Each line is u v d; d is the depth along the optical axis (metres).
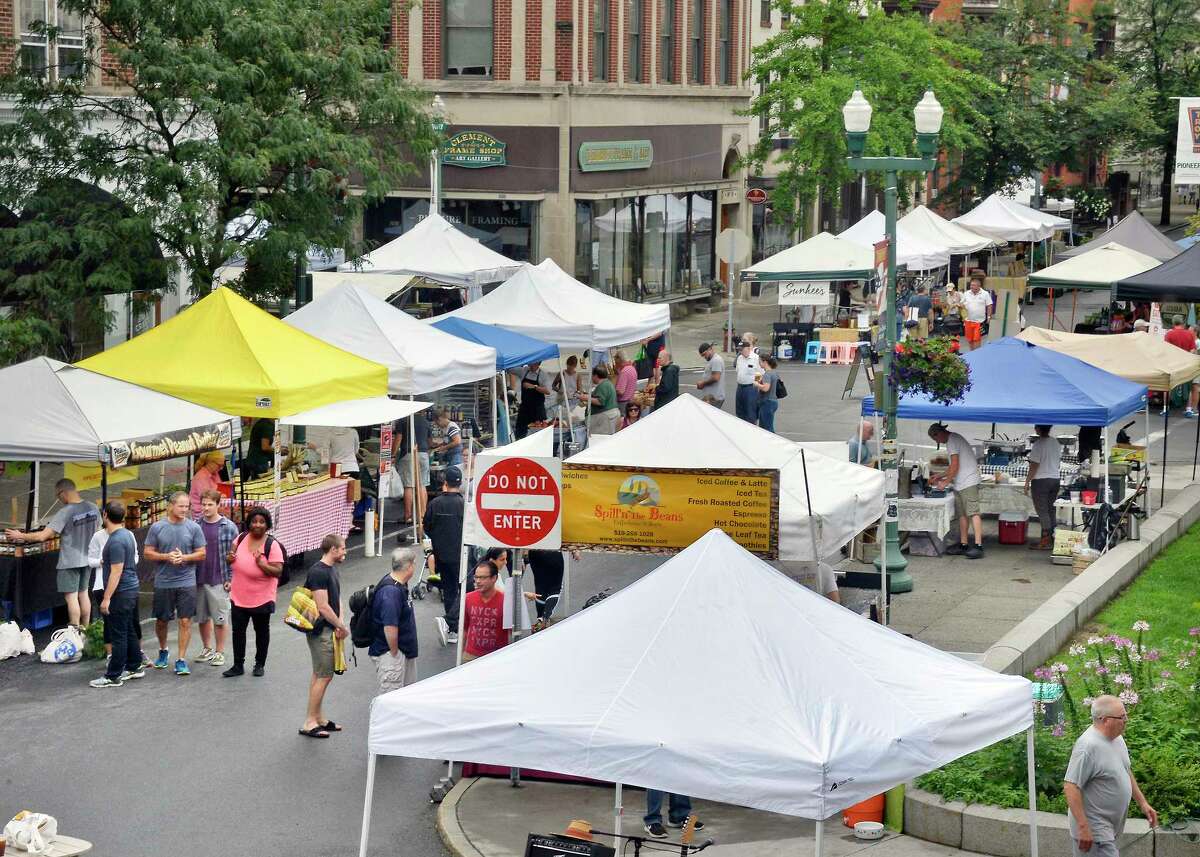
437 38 42.94
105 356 20.97
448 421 24.14
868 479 16.58
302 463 22.02
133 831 12.15
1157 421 31.78
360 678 16.30
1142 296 28.91
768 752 8.97
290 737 14.43
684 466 14.65
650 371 33.16
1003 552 22.00
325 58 26.58
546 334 28.08
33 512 18.08
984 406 21.23
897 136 43.91
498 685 9.81
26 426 17.25
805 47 45.56
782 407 33.16
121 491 22.59
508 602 14.12
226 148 25.11
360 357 22.22
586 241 44.56
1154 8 71.75
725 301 53.62
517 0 42.47
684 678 9.61
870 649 10.24
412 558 14.41
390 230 44.31
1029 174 59.44
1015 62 58.75
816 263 38.47
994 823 11.47
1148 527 22.11
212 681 16.11
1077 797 10.07
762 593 10.20
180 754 13.91
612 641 9.98
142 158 25.53
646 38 46.88
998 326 41.50
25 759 13.71
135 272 25.45
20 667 16.50
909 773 9.23
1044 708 12.94
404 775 13.60
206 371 20.48
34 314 24.44
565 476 14.16
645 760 9.12
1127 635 17.19
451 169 43.50
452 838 11.91
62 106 25.55
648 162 47.03
